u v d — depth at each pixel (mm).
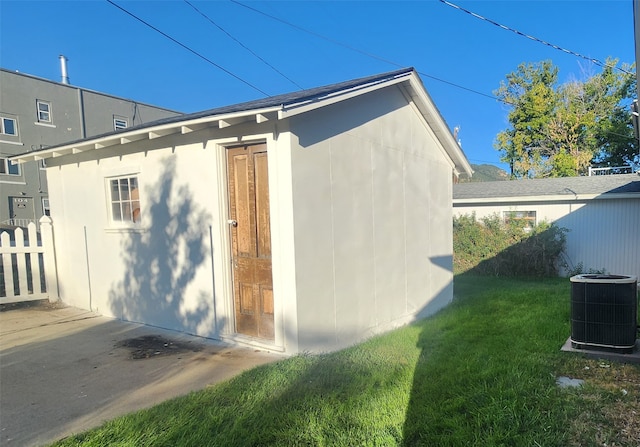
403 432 2711
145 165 5660
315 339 4516
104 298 6438
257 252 4734
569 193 12664
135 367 4055
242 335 4875
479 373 3701
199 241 5098
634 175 14375
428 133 7422
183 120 4527
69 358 4344
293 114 3977
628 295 4340
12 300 6922
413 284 6801
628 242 11992
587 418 2881
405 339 5113
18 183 26359
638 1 3371
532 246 12242
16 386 3594
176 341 4973
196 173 5074
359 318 5312
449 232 8477
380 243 5836
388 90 6070
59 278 7359
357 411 2984
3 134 25812
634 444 2553
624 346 4297
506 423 2795
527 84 27828
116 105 32062
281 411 2961
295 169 4254
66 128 28875
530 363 3971
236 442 2559
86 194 6629
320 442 2572
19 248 7020
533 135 26906
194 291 5199
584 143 25828
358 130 5355
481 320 6055
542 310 6590
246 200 4797
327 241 4734
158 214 5547
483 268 12891
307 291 4406
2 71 25797
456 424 2801
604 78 25141
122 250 6090
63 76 30781
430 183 7531
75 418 2986
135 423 2795
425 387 3441
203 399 3162
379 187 5836
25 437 2725
